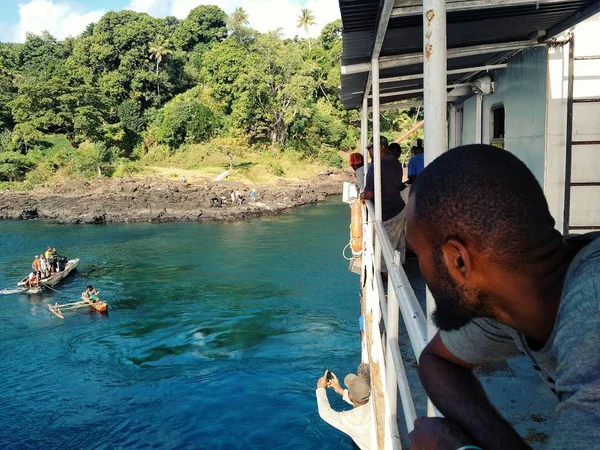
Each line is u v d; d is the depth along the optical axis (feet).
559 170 16.01
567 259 2.98
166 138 234.38
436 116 5.42
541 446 8.39
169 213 149.28
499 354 3.84
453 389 3.80
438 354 4.12
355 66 16.84
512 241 2.90
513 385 10.47
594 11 12.53
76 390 49.32
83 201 159.12
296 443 39.58
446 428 3.42
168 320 67.36
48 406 46.57
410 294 6.01
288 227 133.28
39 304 75.41
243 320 66.33
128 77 266.36
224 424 42.55
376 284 15.48
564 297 2.69
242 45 269.03
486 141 22.21
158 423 43.42
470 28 14.23
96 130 221.46
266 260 97.45
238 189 179.11
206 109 241.76
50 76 265.54
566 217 16.06
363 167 28.91
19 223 147.23
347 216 149.69
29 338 62.39
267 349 57.16
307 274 87.15
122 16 284.00
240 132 238.27
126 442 41.19
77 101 224.53
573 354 2.52
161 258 101.76
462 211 2.98
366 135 28.55
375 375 15.99
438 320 3.77
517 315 3.12
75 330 64.75
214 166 220.23
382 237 11.24
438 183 3.14
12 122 232.73
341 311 68.59
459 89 25.08
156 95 268.62
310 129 252.21
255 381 49.70
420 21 12.76
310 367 52.39
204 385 49.32
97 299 73.05
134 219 147.64
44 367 54.39
